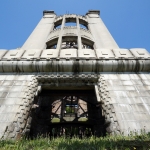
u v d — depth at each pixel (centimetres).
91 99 2358
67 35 2322
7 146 644
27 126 1035
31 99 1114
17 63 1258
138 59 1265
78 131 2247
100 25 2852
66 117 2308
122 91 1111
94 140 740
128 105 1012
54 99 2417
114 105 1014
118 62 1249
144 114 957
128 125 899
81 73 1269
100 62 1253
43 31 2556
